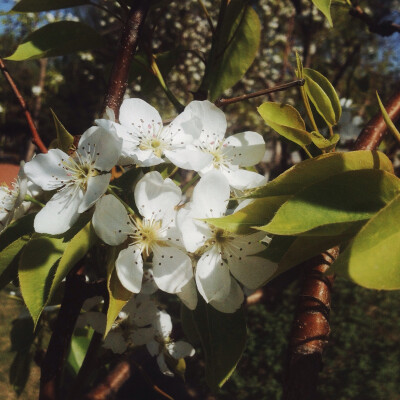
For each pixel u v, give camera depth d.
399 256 0.08
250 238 0.12
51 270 0.12
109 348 0.17
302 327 0.13
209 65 0.20
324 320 0.13
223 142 0.14
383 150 0.30
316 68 0.20
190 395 0.61
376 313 0.80
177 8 1.14
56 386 0.14
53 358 0.14
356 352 0.74
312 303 0.14
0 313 0.84
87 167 0.13
